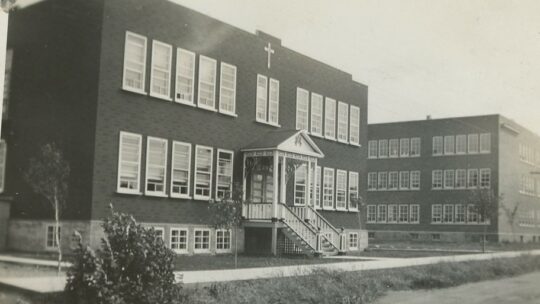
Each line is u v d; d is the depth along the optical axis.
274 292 17.67
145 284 14.08
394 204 69.19
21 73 26.52
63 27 25.30
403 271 25.45
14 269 19.02
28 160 25.59
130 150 25.06
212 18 29.28
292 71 34.94
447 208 65.81
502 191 63.53
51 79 25.41
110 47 24.30
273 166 30.27
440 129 67.31
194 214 27.84
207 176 28.73
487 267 30.78
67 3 25.33
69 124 24.55
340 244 33.25
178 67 27.33
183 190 27.42
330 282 20.12
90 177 23.55
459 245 54.09
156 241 14.51
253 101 31.83
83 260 13.63
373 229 70.19
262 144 30.61
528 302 20.89
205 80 28.81
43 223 24.64
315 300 18.33
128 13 25.06
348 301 19.36
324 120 37.69
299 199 35.19
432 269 26.94
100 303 13.34
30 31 26.42
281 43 34.56
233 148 30.33
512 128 65.31
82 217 23.56
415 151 68.62
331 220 37.78
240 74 30.98
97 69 23.95
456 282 26.41
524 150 68.12
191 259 25.47
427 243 58.47
